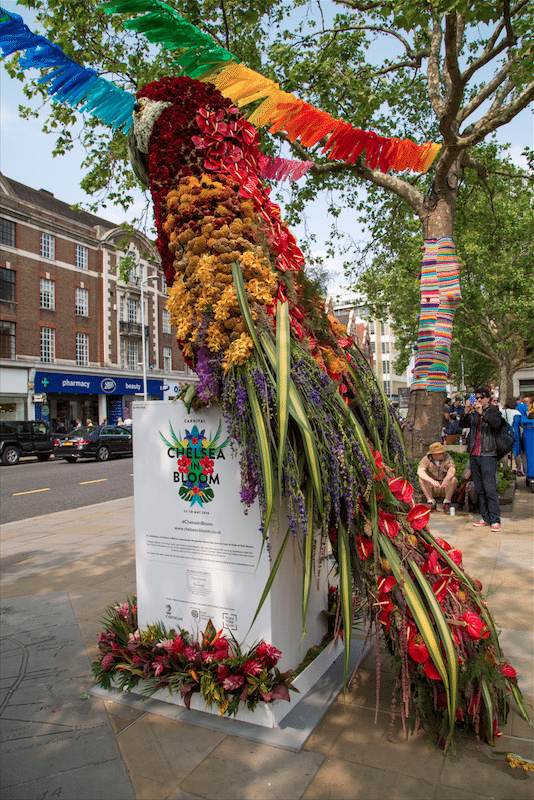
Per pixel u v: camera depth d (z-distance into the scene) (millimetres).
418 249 17828
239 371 2295
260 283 2426
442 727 2207
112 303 35812
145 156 2895
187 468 2672
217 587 2596
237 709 2459
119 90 2812
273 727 2365
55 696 2844
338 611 2463
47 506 10422
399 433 3082
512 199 18406
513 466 10750
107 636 3012
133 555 5906
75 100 2842
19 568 5629
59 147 8609
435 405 7840
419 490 3111
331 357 2807
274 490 2289
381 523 2451
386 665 2959
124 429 22781
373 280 17047
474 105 7934
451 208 7957
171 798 2000
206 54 2693
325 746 2281
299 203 10914
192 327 2455
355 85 8070
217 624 2607
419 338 8008
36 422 22672
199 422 2609
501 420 6082
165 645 2596
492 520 6188
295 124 2955
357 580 2480
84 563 5672
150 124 2627
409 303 23547
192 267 2432
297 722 2406
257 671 2375
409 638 2262
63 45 7453
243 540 2500
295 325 2598
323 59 8602
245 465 2240
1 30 2494
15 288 28984
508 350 26500
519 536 5828
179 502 2715
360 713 2525
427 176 10477
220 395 2408
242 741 2332
